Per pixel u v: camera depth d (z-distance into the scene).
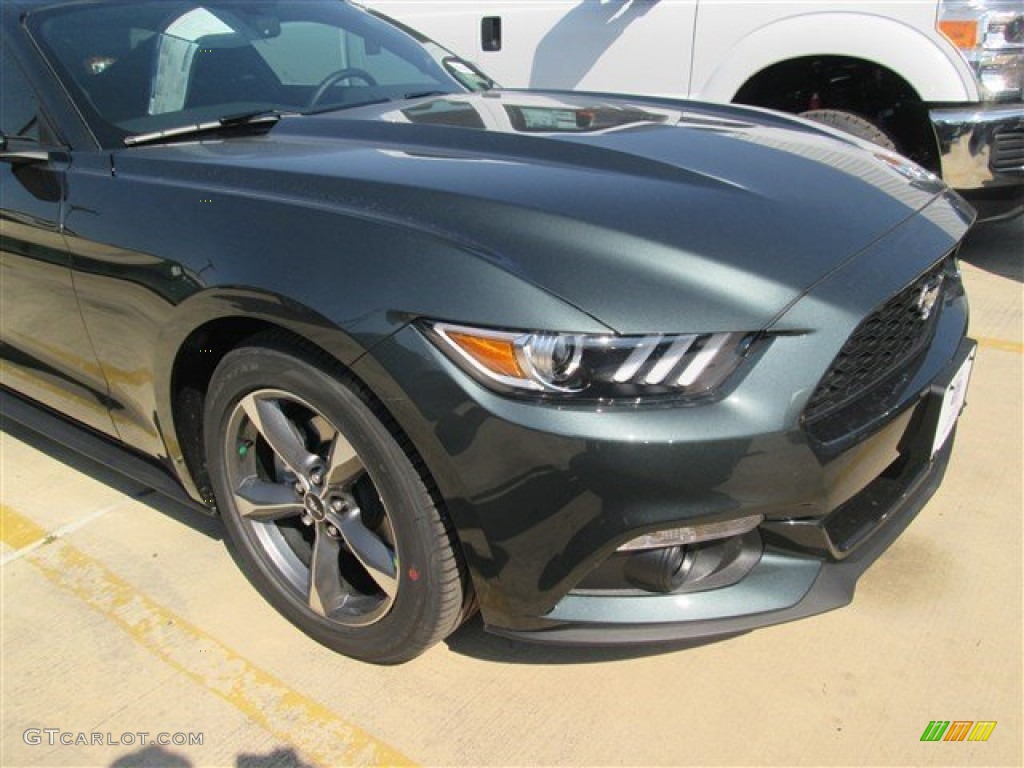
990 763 1.80
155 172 2.21
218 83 2.69
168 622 2.31
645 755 1.85
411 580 1.85
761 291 1.64
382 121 2.44
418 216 1.78
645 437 1.55
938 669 2.05
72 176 2.33
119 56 2.61
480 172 1.96
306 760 1.90
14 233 2.46
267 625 2.29
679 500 1.58
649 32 4.90
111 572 2.52
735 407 1.58
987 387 3.38
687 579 1.76
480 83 3.31
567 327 1.57
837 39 4.45
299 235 1.84
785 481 1.62
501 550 1.70
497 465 1.63
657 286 1.62
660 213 1.78
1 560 2.60
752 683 2.03
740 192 1.93
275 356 1.89
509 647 2.17
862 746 1.85
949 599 2.27
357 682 2.09
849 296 1.70
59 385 2.66
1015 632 2.15
